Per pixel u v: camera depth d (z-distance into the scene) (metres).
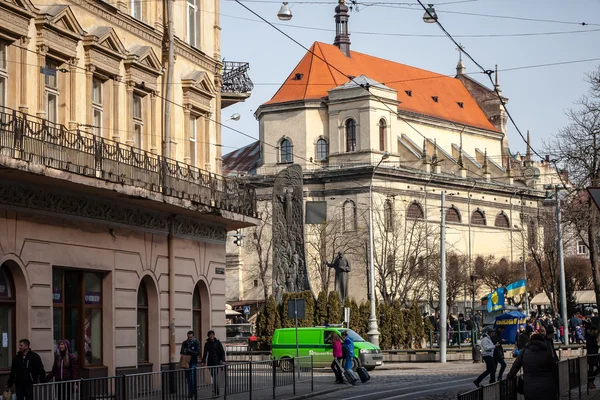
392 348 66.00
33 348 26.27
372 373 47.69
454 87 132.50
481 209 117.81
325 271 99.31
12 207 25.48
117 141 31.52
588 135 55.16
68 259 28.08
